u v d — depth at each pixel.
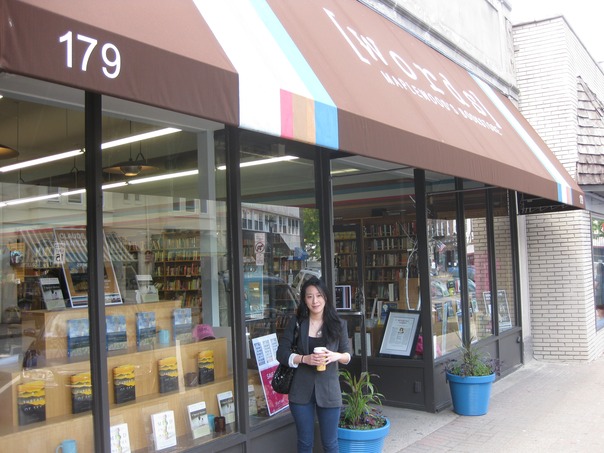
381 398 7.48
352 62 5.26
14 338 3.96
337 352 4.50
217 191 5.20
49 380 3.91
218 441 4.66
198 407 4.76
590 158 10.80
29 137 4.62
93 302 3.92
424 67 7.38
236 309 5.02
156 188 5.26
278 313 5.61
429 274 7.39
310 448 4.46
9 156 4.80
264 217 5.55
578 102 11.40
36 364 3.91
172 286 4.93
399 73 6.23
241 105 3.28
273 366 5.40
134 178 5.09
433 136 5.37
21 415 3.79
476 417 6.98
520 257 10.59
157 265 4.88
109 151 4.98
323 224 6.07
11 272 4.11
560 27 11.01
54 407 3.90
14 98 4.36
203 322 5.09
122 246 4.73
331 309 4.56
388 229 7.98
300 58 4.39
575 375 9.36
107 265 4.52
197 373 4.86
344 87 4.61
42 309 4.01
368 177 7.82
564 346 10.59
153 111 4.84
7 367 3.86
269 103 3.49
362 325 7.17
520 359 10.27
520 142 8.88
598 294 11.73
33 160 4.61
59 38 2.39
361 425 5.08
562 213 10.69
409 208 7.66
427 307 7.31
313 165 6.15
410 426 6.62
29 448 3.73
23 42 2.26
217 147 5.25
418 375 7.26
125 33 2.71
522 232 10.78
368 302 8.11
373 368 7.55
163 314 4.75
